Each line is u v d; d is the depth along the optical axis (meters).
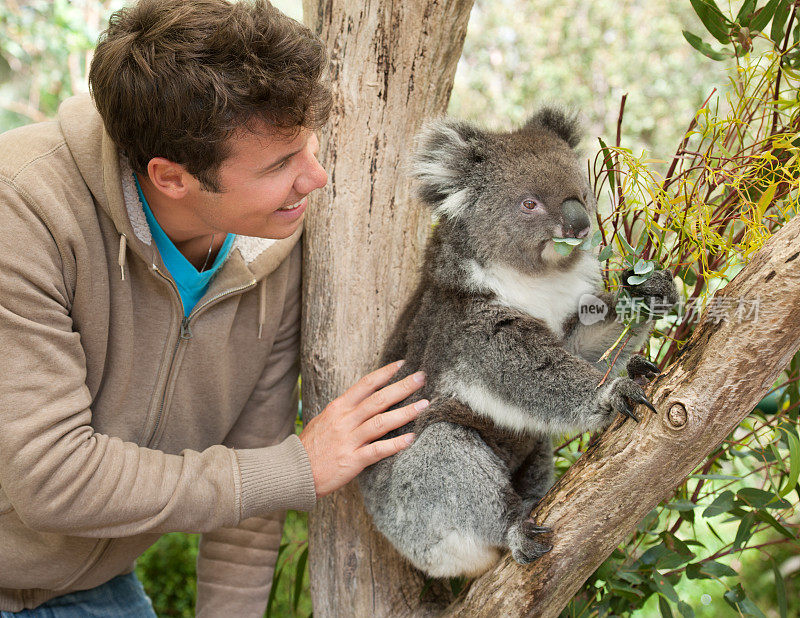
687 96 7.07
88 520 1.77
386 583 2.45
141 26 1.62
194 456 1.91
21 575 2.04
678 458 1.62
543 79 7.38
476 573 2.17
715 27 2.07
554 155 2.29
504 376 2.07
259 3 1.63
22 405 1.67
